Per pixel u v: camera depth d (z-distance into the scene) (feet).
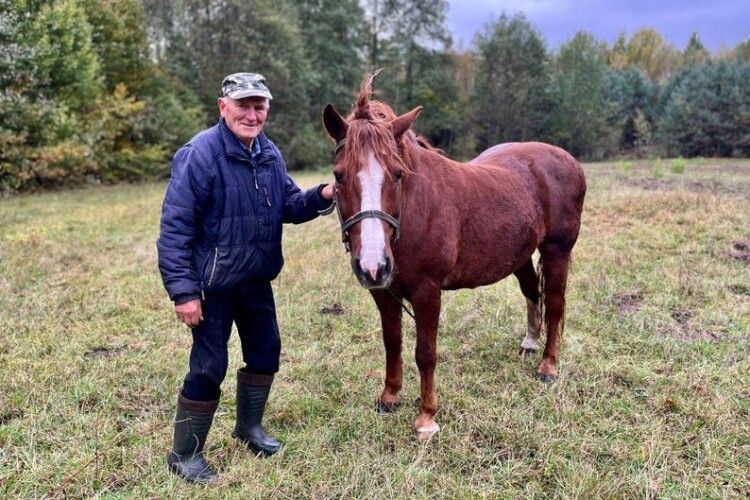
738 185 34.17
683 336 12.45
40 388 10.26
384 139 7.51
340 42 107.14
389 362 9.91
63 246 21.38
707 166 60.90
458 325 13.61
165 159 63.26
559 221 11.56
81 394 10.09
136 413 9.74
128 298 15.55
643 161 81.00
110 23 59.41
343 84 106.32
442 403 10.17
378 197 7.36
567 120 113.50
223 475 8.02
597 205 26.50
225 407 9.91
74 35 48.14
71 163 46.03
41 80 44.68
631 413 9.53
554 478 7.98
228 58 80.33
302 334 13.25
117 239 23.44
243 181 7.27
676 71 121.70
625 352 11.93
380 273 7.23
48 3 46.47
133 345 12.51
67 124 45.06
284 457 8.53
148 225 26.96
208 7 79.71
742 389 10.01
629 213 24.81
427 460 8.47
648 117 120.67
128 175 58.03
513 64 114.52
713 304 14.12
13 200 37.45
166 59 76.95
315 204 8.11
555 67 124.88
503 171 10.87
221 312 7.61
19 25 42.45
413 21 114.73
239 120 7.07
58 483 7.68
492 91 114.83
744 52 136.46
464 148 114.52
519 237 10.46
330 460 8.42
